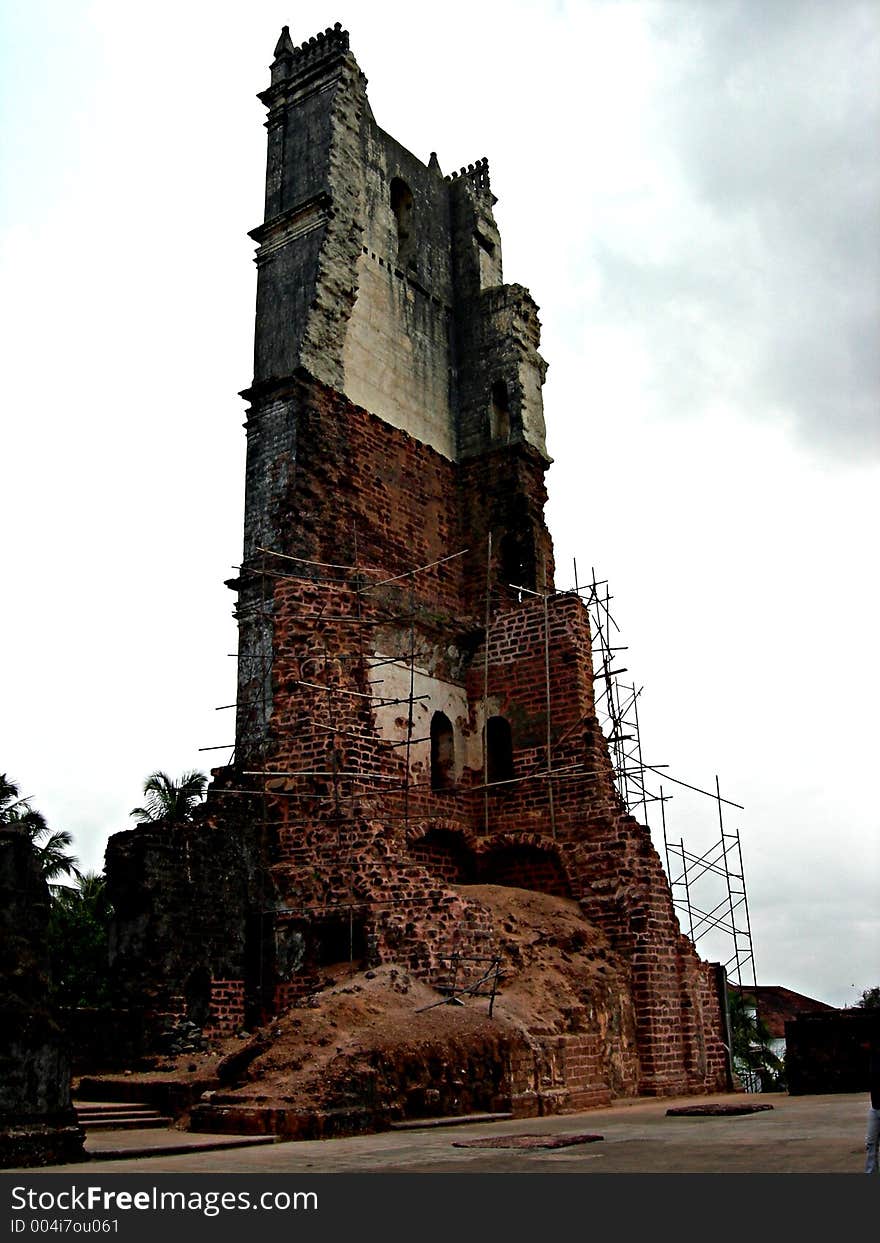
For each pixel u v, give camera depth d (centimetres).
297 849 2534
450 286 3762
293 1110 1537
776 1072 5244
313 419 2977
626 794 2988
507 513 3444
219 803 2522
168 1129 1744
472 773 3133
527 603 3173
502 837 2933
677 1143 1310
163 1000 2233
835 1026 2192
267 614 2753
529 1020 2080
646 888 2694
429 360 3547
